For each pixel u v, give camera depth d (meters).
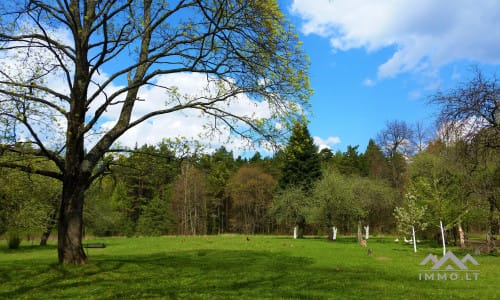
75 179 14.51
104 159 15.91
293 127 13.88
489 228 26.81
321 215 44.47
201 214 74.44
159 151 15.74
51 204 35.75
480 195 23.75
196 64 14.13
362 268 18.19
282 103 13.67
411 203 29.70
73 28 14.61
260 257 22.00
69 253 14.73
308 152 54.22
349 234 66.50
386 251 28.64
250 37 13.44
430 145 39.34
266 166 82.81
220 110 14.18
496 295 11.84
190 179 64.88
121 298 10.35
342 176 46.75
